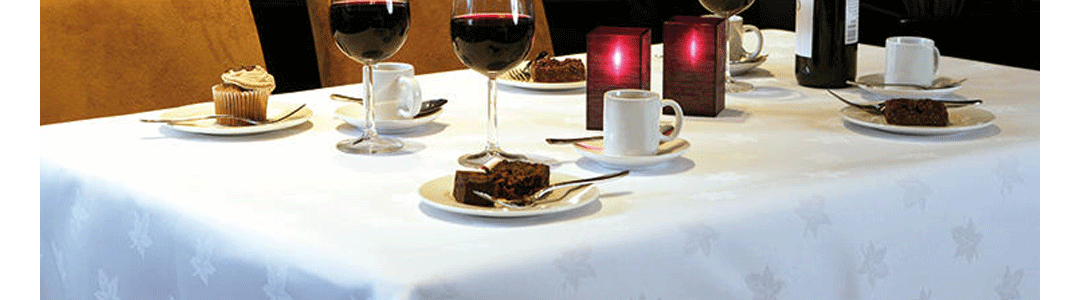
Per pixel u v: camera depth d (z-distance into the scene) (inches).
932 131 54.8
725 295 41.3
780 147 53.6
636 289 38.6
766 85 73.7
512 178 42.2
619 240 38.1
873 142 54.7
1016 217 52.9
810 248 43.9
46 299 54.7
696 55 61.6
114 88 79.6
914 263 48.4
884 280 47.2
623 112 48.9
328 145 54.9
